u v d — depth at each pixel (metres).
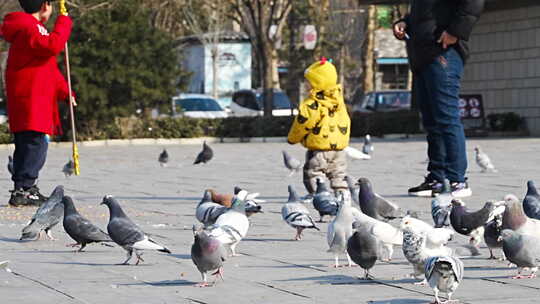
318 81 14.54
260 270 8.73
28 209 14.12
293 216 10.55
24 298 7.39
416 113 40.25
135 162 26.14
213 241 7.84
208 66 73.44
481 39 38.50
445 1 15.77
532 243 8.00
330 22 65.88
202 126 39.06
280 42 62.62
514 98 37.06
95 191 17.17
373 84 67.38
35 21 14.25
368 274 8.19
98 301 7.29
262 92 47.78
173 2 53.84
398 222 11.65
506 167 21.44
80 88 35.91
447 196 10.74
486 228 9.09
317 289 7.78
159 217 13.04
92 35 36.38
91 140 37.12
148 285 7.98
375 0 39.06
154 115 40.88
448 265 6.98
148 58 37.56
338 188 14.70
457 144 15.37
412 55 16.02
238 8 48.62
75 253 9.84
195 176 20.58
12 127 14.37
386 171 21.00
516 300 7.29
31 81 14.21
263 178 19.77
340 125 14.65
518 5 36.41
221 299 7.38
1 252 9.96
